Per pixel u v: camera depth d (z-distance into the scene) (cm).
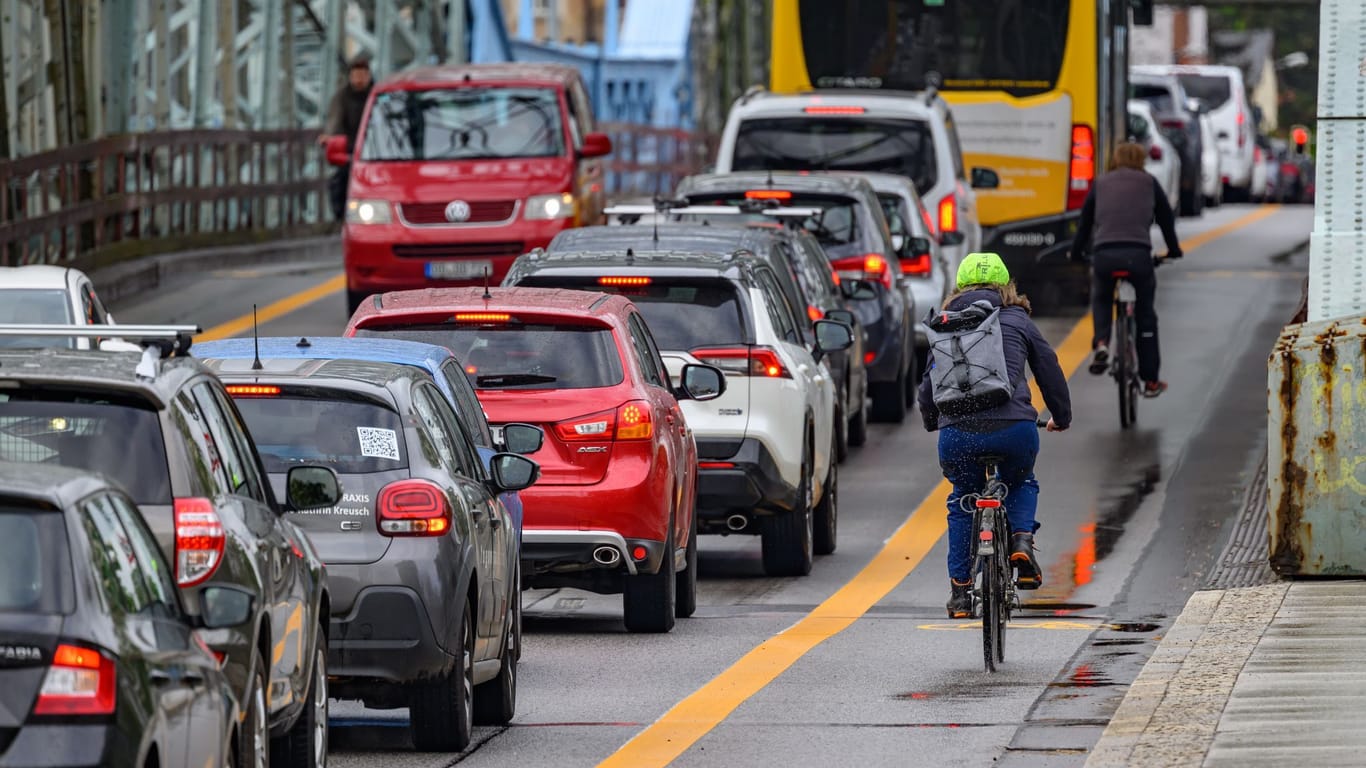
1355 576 3684
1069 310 8406
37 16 8325
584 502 3531
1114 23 8844
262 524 2225
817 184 6106
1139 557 4288
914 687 3111
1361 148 3838
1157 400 6369
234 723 1961
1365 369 3631
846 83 8375
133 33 9206
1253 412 6125
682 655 3453
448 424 2908
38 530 1720
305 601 2320
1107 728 2648
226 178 9975
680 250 4338
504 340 3591
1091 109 8212
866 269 6084
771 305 4338
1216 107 16100
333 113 9306
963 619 3762
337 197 9281
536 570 3572
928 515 4997
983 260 3278
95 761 1677
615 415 3547
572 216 7256
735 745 2725
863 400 5941
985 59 8269
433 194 7219
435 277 7200
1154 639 3450
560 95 7500
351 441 2705
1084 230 5944
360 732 2897
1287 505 3688
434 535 2667
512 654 3008
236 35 10362
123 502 1856
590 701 3078
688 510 3856
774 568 4328
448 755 2711
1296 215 14050
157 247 9175
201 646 1894
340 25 11538
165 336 2169
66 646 1688
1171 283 9169
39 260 7981
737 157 7181
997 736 2736
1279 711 2658
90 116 8744
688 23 17175
